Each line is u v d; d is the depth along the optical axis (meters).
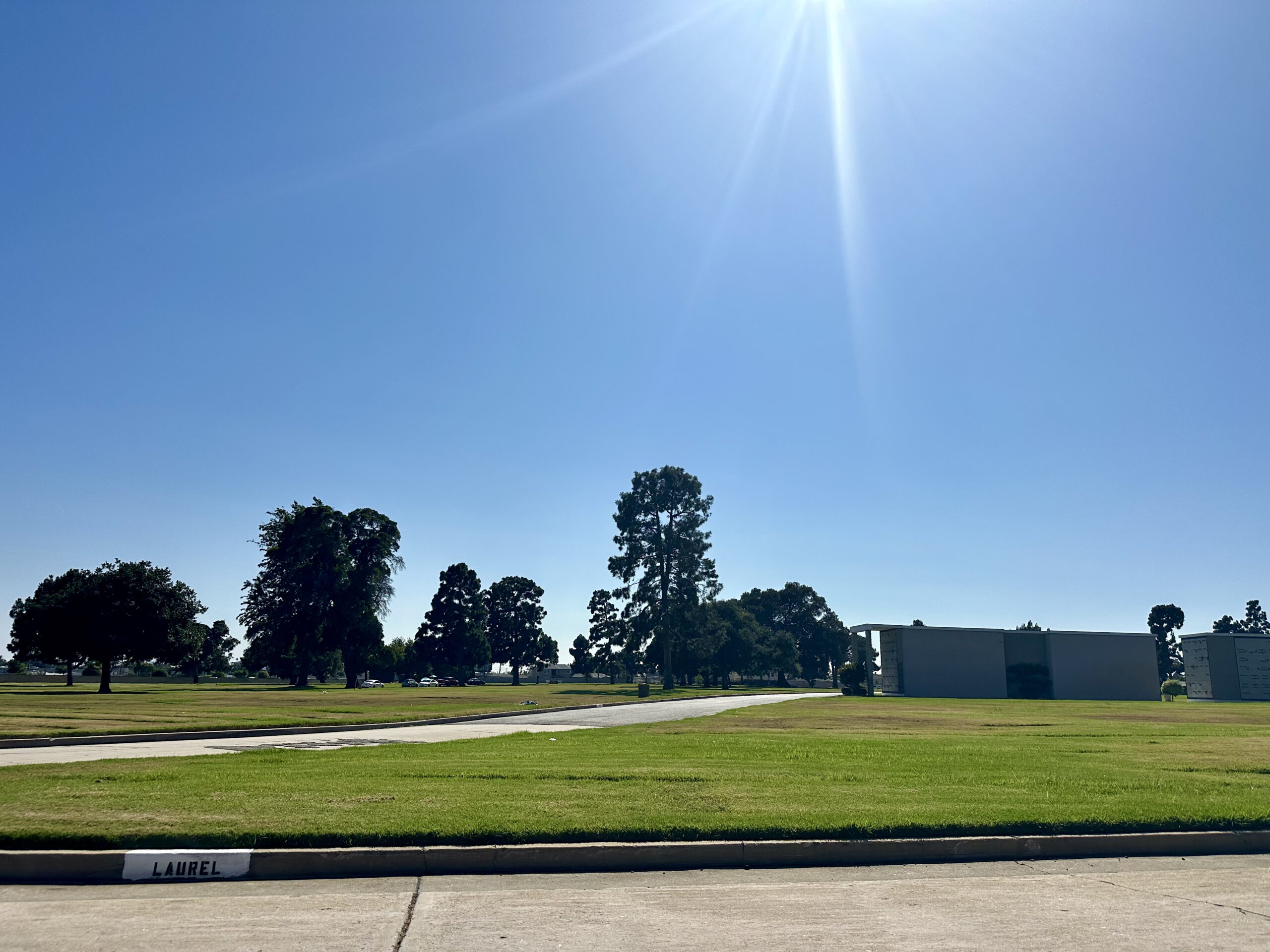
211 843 8.02
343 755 16.22
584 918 6.43
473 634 128.75
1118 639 67.56
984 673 65.25
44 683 87.50
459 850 7.96
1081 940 6.03
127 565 68.31
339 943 5.75
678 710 39.91
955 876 7.97
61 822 8.59
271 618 76.19
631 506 80.94
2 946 5.66
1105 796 11.16
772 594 129.75
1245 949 5.87
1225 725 27.12
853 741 19.91
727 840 8.52
